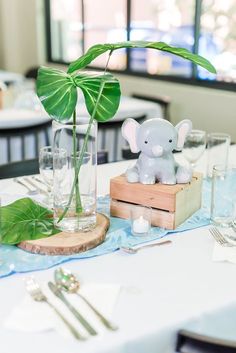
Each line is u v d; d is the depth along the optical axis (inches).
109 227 47.1
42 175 55.4
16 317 32.2
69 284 36.2
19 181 61.7
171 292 35.9
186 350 32.2
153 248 43.1
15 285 36.6
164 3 161.6
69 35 211.0
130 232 46.2
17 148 105.3
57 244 41.7
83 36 201.2
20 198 54.2
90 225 44.9
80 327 31.3
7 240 42.5
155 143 46.0
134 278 37.8
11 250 42.3
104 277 37.9
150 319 32.5
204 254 42.1
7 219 45.6
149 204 47.5
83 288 36.0
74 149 43.3
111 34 185.5
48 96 40.9
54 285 36.2
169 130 46.1
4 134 102.4
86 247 42.1
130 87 179.9
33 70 193.6
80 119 44.7
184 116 160.9
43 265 39.6
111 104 43.8
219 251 42.3
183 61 160.1
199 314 33.4
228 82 147.3
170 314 33.1
